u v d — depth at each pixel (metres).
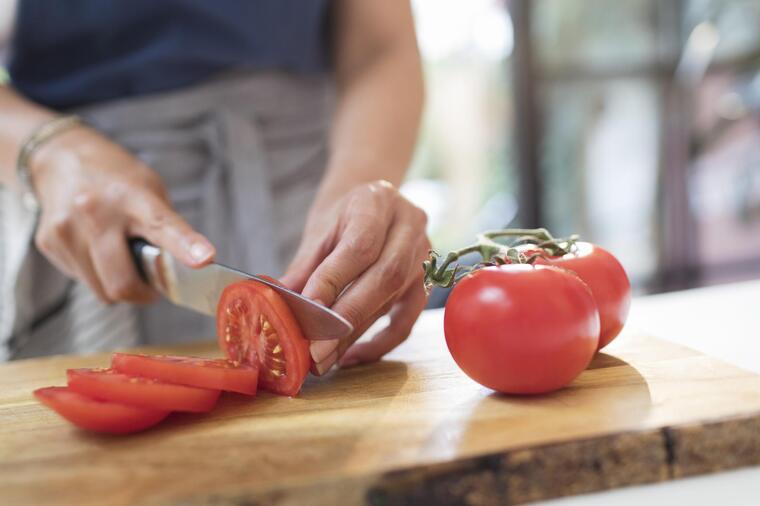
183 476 0.67
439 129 3.92
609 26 3.75
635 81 3.83
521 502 0.68
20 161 1.15
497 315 0.78
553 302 0.77
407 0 1.38
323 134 1.46
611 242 3.94
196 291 1.04
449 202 4.01
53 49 1.29
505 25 3.70
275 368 0.89
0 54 1.31
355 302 0.90
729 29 3.82
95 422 0.76
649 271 4.02
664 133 3.90
